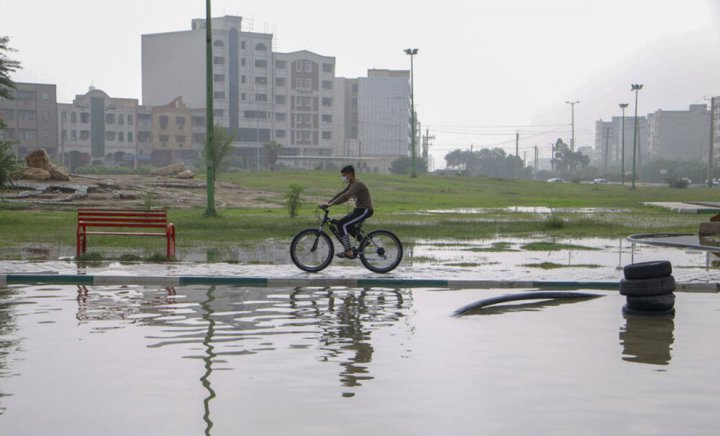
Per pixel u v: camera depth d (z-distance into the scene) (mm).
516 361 6637
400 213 34062
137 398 5445
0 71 32344
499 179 81750
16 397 5461
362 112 157875
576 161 174375
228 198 42188
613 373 6219
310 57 145750
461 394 5578
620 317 8953
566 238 20891
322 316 8883
